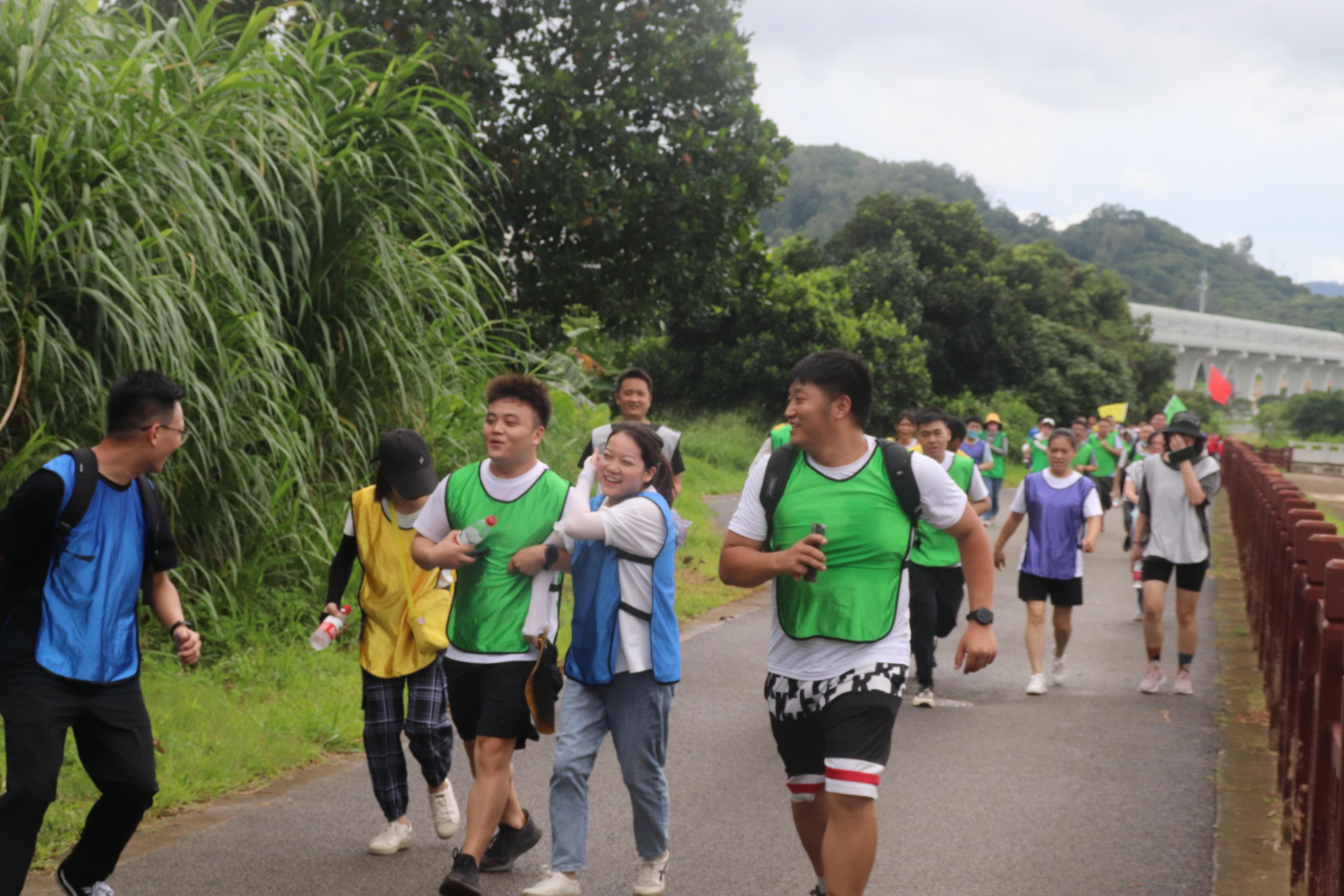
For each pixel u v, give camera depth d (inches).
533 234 546.9
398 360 323.9
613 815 198.1
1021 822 197.8
